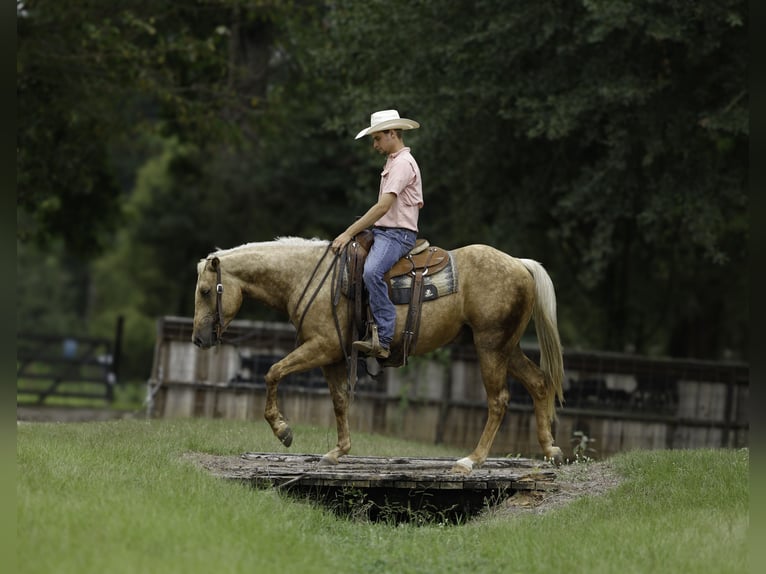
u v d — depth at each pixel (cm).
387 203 1002
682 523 829
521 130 1855
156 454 1030
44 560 614
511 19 1695
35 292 5506
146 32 2164
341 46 2016
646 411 1809
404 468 1085
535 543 803
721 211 1867
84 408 2666
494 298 1026
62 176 2272
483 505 1041
